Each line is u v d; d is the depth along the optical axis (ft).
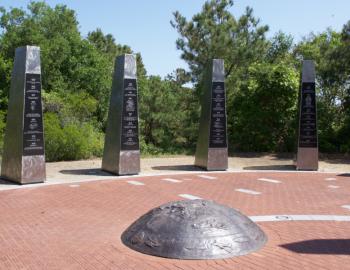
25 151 39.96
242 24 75.31
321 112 71.20
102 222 26.40
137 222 21.75
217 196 35.09
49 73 79.56
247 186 40.06
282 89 69.51
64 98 71.82
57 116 65.21
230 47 73.00
